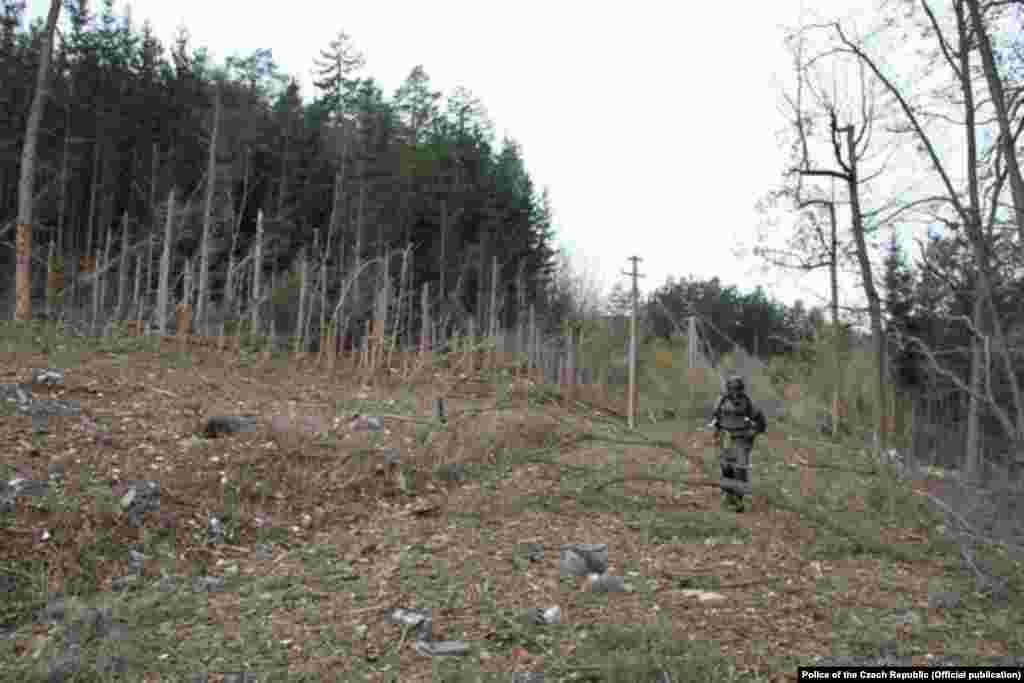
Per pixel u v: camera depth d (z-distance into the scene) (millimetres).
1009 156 7863
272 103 39469
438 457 8516
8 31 27516
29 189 14516
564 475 8914
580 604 4949
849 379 15852
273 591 5070
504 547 6160
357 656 4113
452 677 3875
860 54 10438
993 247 7883
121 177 33062
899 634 4699
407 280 31031
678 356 23578
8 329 12219
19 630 4301
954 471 8266
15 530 5207
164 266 14945
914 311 9828
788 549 6562
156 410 8664
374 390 13281
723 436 8375
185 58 36625
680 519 7355
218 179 28734
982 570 5973
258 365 13789
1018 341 7824
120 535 5551
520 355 18047
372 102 40750
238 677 3826
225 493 6645
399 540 6227
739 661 4137
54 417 7609
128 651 4020
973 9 8148
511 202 44656
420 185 36562
